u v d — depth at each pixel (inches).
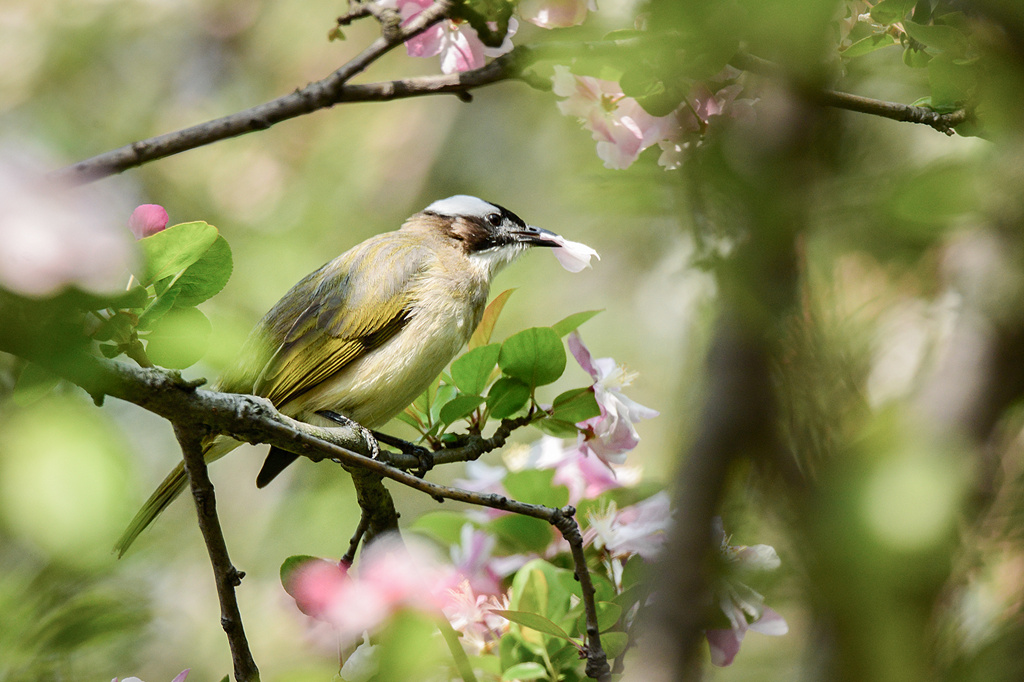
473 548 268.1
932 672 132.6
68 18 703.7
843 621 123.3
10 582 263.0
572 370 609.3
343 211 693.9
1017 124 142.4
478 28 252.2
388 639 219.9
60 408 141.1
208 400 202.8
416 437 589.3
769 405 165.9
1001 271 165.3
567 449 293.7
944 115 200.7
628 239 603.8
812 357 167.9
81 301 140.4
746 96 239.8
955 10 204.4
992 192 144.7
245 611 442.6
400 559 225.1
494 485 289.1
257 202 685.3
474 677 230.2
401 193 714.2
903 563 123.7
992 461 168.6
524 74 269.9
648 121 266.2
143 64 722.8
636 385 573.6
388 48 251.8
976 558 159.3
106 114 704.4
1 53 694.5
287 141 711.1
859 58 245.3
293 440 211.2
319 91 249.4
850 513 127.1
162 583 405.4
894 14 227.9
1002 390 171.9
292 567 231.0
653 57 228.5
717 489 177.6
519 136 716.0
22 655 261.0
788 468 155.2
